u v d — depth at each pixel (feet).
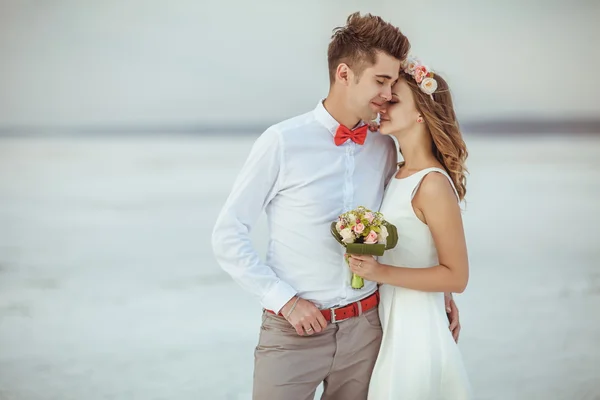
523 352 12.59
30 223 26.91
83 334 14.08
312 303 6.25
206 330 14.29
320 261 6.33
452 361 6.44
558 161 43.29
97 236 24.48
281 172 6.25
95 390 11.08
